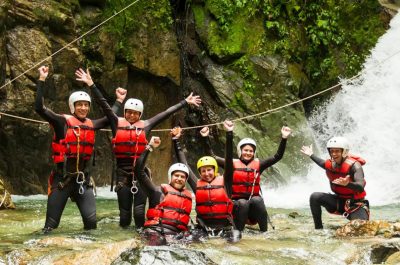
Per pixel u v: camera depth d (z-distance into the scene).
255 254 5.59
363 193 7.31
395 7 17.23
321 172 13.72
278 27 14.71
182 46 14.34
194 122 14.06
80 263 5.04
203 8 14.48
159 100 13.73
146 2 13.34
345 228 6.66
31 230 6.90
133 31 12.97
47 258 5.18
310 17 15.60
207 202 6.55
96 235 6.58
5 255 5.35
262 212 7.04
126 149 7.10
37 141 10.86
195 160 13.97
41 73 6.61
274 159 7.35
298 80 14.70
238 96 13.91
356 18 16.19
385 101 15.54
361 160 7.35
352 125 15.41
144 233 6.16
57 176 6.81
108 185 12.63
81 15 12.09
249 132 13.62
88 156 6.87
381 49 16.05
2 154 10.60
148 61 13.20
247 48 14.33
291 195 12.32
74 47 11.52
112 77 12.54
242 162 7.29
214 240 6.20
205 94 14.04
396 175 14.05
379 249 5.51
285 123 13.98
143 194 7.12
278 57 14.59
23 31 10.70
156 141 6.49
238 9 14.49
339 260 5.48
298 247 5.97
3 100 10.30
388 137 15.11
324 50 15.65
